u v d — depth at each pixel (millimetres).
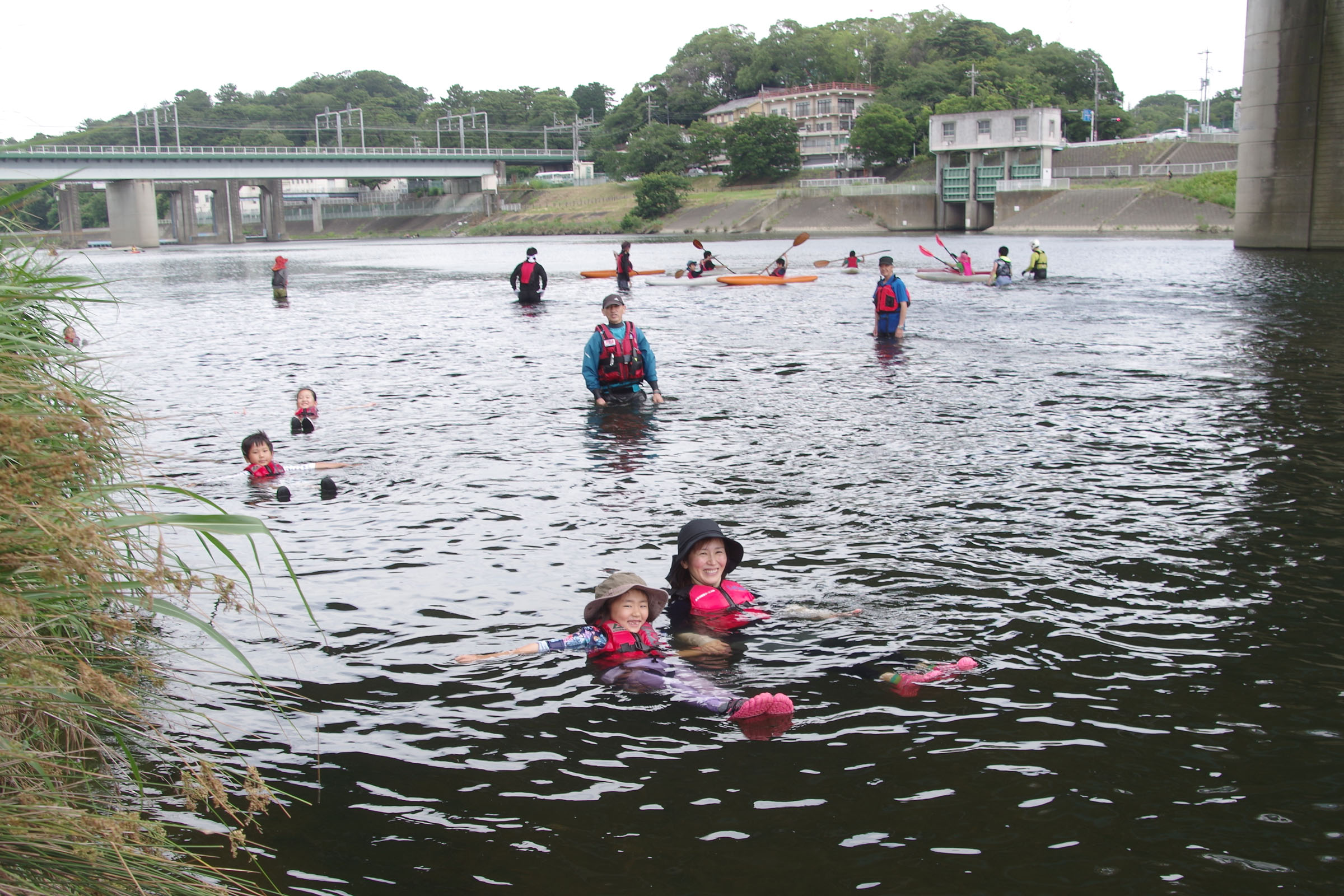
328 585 5945
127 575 2914
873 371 13422
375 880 3215
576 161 129375
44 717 3334
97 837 2604
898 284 16359
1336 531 6516
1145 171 75375
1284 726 4090
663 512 7320
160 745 4016
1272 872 3176
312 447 9648
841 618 5301
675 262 43375
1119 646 4891
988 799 3609
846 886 3141
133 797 3637
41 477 2869
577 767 3900
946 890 3109
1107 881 3135
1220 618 5191
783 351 15453
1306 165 37594
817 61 133500
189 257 66500
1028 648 4891
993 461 8594
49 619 2865
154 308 25422
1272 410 10344
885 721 4199
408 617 5445
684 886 3156
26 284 4105
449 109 159625
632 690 4555
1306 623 5109
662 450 9297
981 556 6207
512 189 121375
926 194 86125
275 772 3875
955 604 5453
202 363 15312
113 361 15312
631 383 11766
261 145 130875
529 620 5395
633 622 4957
